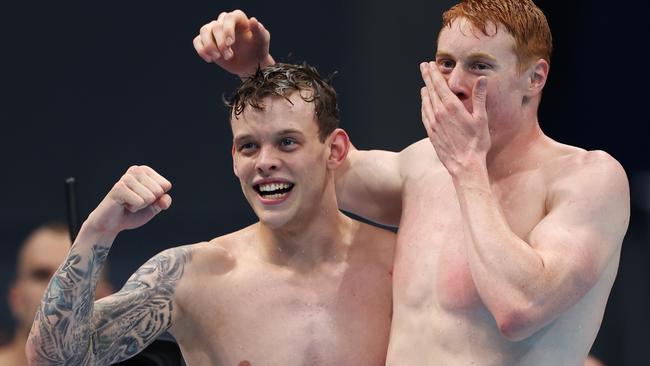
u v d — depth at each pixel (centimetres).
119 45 1658
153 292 738
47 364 689
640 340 1352
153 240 1602
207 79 1650
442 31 717
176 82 1652
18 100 1672
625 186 716
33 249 1217
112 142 1667
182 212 1642
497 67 695
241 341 761
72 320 686
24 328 1227
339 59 1627
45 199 1675
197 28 1645
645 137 1616
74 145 1672
